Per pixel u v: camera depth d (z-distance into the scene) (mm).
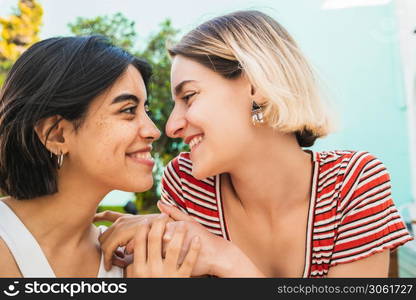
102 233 1232
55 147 1049
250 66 1223
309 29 4168
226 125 1240
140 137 1085
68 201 1080
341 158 1406
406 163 4016
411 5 3398
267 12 1489
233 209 1433
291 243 1409
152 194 3857
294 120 1280
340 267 1363
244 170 1313
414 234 2889
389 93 4082
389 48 4051
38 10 4020
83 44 1057
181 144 3787
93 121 1035
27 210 1080
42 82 1034
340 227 1354
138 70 1132
